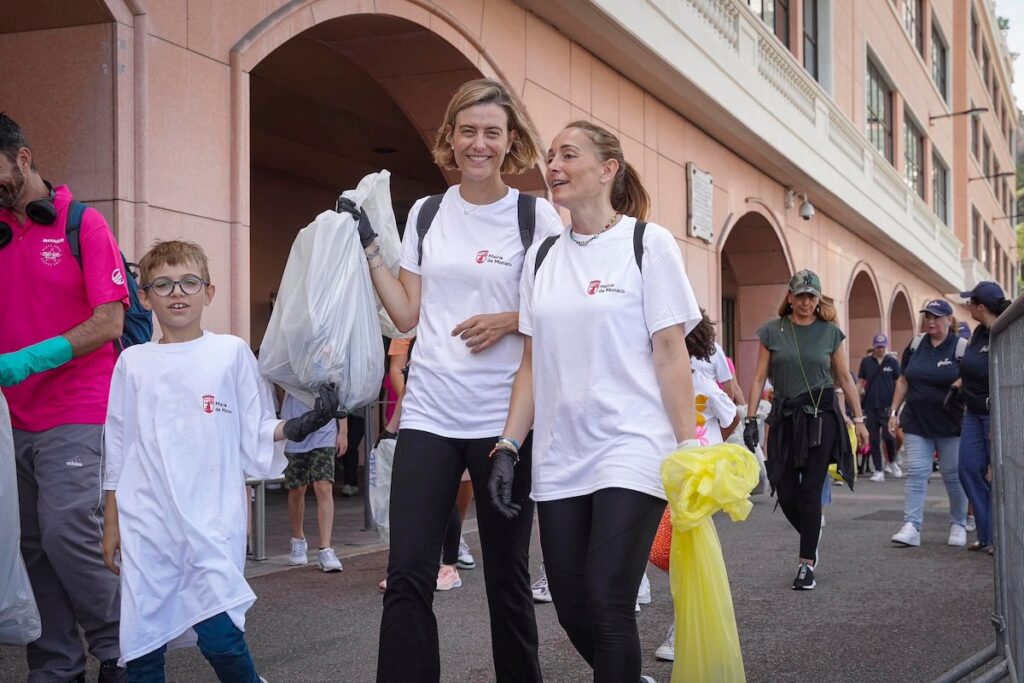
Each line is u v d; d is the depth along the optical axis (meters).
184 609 3.32
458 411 3.42
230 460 3.49
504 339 3.47
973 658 4.21
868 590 6.43
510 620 3.52
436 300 3.52
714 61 13.38
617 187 3.39
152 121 6.51
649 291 3.12
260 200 14.39
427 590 3.31
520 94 10.10
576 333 3.14
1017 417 3.72
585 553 3.10
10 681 4.38
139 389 3.46
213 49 6.98
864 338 26.78
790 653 4.90
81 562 3.81
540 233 3.56
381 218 3.74
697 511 2.87
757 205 16.70
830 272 21.70
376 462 6.53
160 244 3.59
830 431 6.45
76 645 3.99
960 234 39.22
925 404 8.24
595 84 11.59
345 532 9.13
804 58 19.67
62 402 3.83
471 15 9.29
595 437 3.08
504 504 3.17
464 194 3.61
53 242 3.83
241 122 7.12
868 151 22.66
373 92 12.06
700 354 4.43
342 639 5.18
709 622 2.96
